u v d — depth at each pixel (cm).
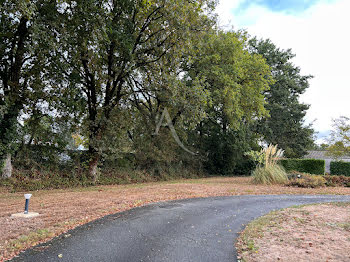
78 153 1412
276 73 3041
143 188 1160
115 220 575
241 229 538
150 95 1516
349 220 593
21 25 1056
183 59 1681
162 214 648
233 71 1738
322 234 485
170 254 395
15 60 1123
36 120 1229
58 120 1267
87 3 987
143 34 1354
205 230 525
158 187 1196
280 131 3072
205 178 2006
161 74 1309
